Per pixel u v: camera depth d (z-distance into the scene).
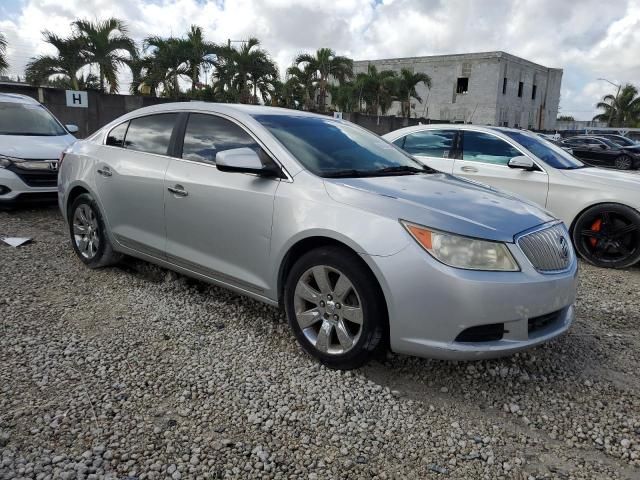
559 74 64.38
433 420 2.87
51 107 15.08
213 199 3.80
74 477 2.29
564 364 3.57
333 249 3.20
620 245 6.02
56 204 8.23
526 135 7.27
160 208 4.21
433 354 2.95
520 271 2.98
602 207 6.05
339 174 3.59
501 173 6.77
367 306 3.06
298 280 3.38
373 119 26.20
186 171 4.05
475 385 3.24
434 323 2.91
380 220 3.05
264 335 3.76
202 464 2.42
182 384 3.08
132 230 4.52
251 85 27.39
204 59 24.86
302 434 2.68
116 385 3.03
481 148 7.07
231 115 4.00
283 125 3.96
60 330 3.70
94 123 15.77
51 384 3.01
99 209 4.83
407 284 2.92
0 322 3.76
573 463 2.58
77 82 20.75
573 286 3.30
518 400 3.11
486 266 2.92
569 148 25.75
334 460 2.51
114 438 2.56
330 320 3.27
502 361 3.54
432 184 3.71
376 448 2.61
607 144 24.92
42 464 2.35
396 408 2.95
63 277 4.80
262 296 3.66
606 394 3.22
